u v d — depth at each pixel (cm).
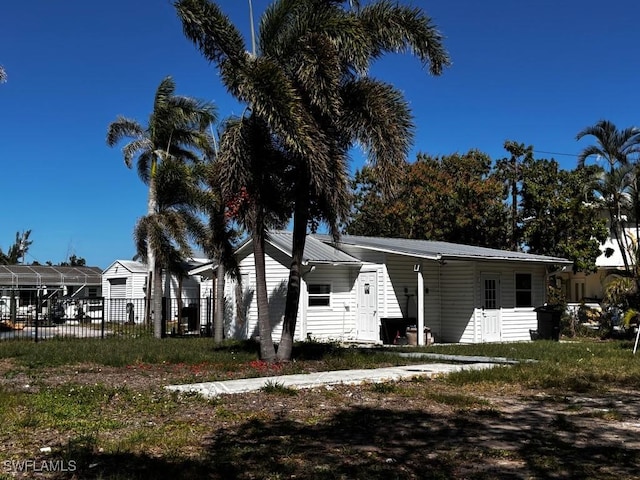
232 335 2294
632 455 647
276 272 2111
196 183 2211
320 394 1005
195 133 2661
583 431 761
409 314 2112
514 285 2234
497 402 955
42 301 3192
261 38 1290
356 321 2120
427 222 3509
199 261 3819
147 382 1120
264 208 1420
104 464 598
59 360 1462
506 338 2188
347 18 1253
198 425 773
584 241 2997
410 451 664
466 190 3394
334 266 2111
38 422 766
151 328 2900
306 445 685
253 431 743
